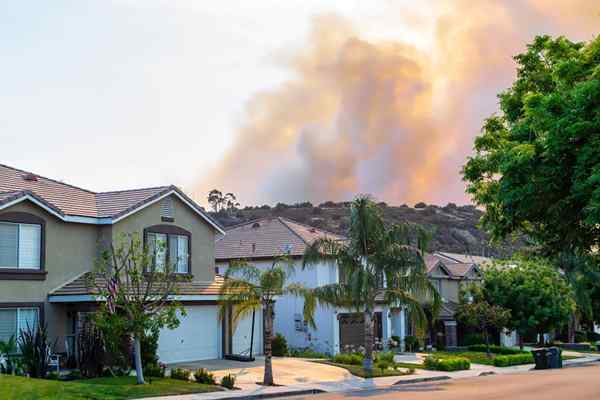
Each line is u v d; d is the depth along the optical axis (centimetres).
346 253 3212
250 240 4631
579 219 1419
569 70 1476
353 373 3122
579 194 1316
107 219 3069
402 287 3247
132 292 2700
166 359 3156
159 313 2578
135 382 2430
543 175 1388
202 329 3356
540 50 1922
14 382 2214
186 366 3078
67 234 3005
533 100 1423
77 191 3369
